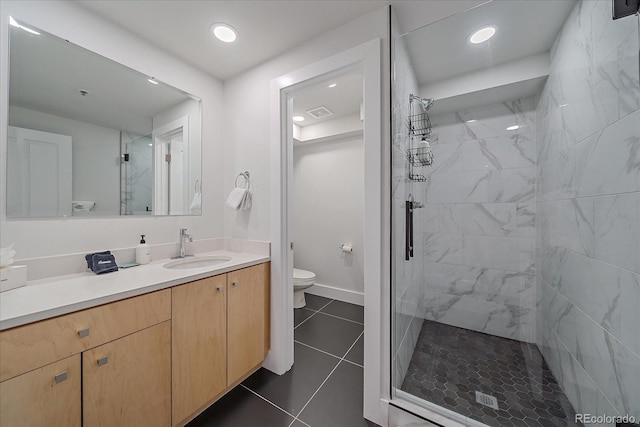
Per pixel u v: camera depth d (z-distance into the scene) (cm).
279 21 143
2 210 107
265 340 170
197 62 181
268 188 177
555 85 151
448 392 141
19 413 74
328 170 329
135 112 153
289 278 176
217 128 200
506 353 177
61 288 101
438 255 214
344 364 180
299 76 159
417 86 184
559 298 150
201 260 172
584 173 123
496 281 199
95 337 90
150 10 134
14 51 111
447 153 210
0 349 71
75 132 129
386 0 129
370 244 133
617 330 99
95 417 90
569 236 139
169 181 170
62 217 124
